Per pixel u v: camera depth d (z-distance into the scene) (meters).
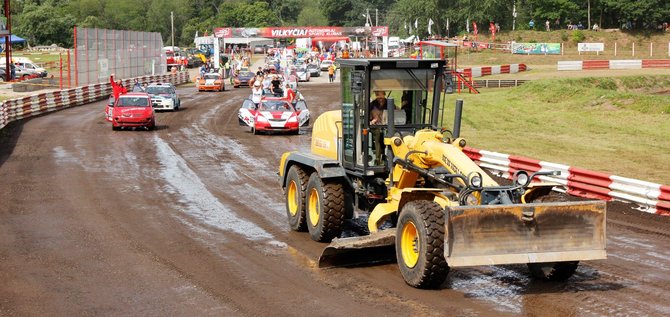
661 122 37.84
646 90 61.66
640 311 10.57
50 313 10.83
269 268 13.11
